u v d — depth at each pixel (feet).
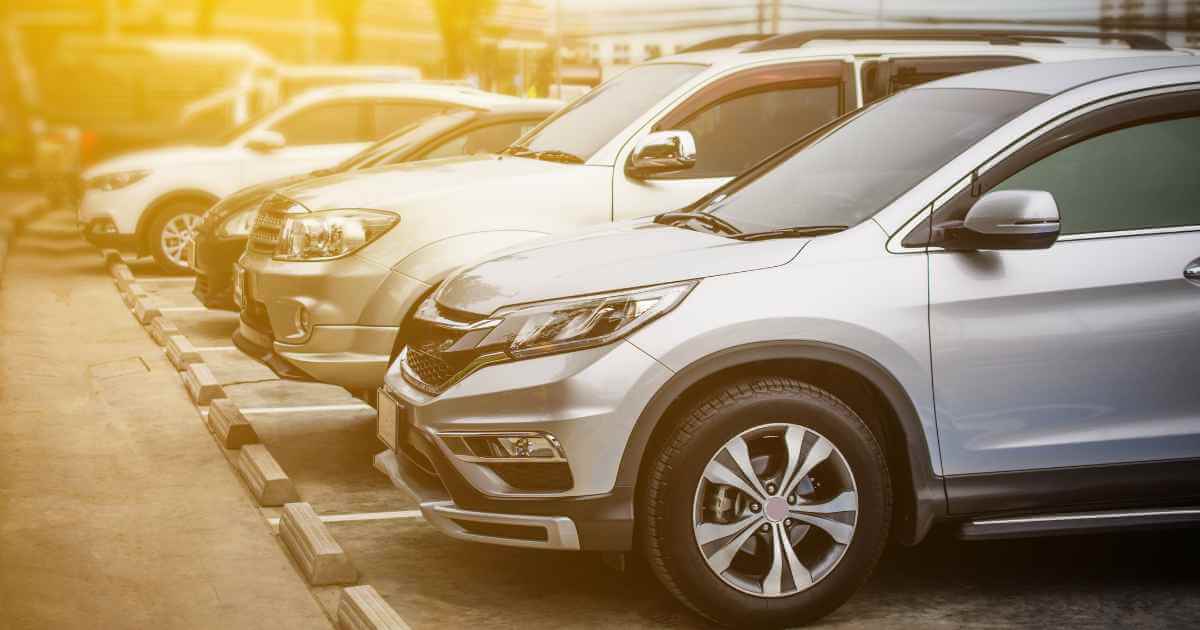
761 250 13.75
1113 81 14.65
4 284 39.60
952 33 23.56
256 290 20.61
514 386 13.33
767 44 22.80
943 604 14.64
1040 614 14.34
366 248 19.51
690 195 20.59
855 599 14.76
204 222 31.60
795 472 13.42
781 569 13.48
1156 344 13.97
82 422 22.75
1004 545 16.69
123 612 14.02
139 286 36.96
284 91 57.67
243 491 18.75
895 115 16.31
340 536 17.04
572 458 13.12
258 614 14.07
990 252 13.82
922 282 13.64
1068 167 14.24
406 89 43.27
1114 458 14.03
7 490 18.48
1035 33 24.14
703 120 21.11
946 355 13.62
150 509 17.80
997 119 14.69
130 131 66.80
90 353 29.30
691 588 13.35
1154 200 14.26
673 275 13.46
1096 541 16.89
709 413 13.20
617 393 13.06
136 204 42.75
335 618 13.99
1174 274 14.01
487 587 15.16
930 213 13.93
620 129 20.97
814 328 13.32
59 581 14.87
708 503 13.39
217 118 70.64
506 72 118.93
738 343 13.20
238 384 26.84
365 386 19.67
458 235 19.45
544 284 13.88
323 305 19.47
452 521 13.98
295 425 23.27
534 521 13.28
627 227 16.22
